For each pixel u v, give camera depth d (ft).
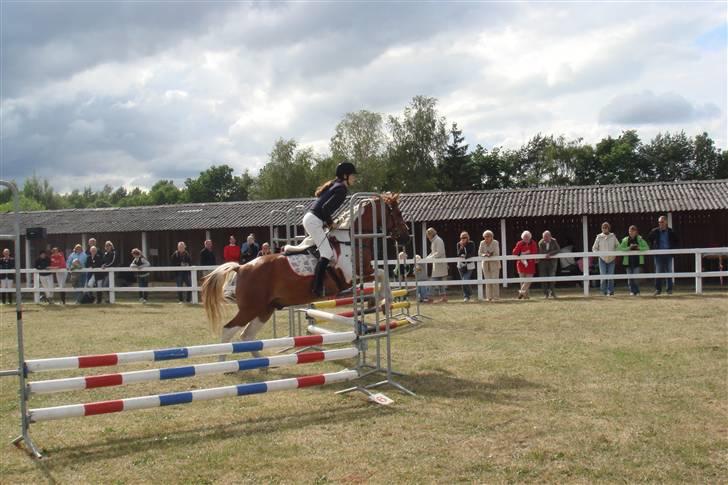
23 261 87.40
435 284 50.42
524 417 18.44
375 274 23.00
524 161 205.36
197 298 57.41
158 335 37.14
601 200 68.44
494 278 50.96
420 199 75.20
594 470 14.48
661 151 191.72
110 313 50.29
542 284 64.49
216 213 81.05
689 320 35.32
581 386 21.67
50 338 37.09
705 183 69.77
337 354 21.94
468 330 34.68
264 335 37.58
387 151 179.83
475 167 185.57
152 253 83.87
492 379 23.16
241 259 60.80
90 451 16.92
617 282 66.03
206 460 15.96
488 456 15.52
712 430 16.89
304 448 16.61
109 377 17.87
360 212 24.21
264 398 21.95
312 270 24.45
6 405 21.97
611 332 32.27
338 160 172.35
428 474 14.58
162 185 302.66
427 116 178.70
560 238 70.74
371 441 16.96
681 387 21.13
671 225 65.05
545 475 14.32
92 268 59.93
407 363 26.66
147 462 15.97
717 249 48.67
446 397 20.98
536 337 31.65
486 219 69.97
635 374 23.09
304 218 24.30
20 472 15.55
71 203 305.94
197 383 25.22
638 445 15.92
